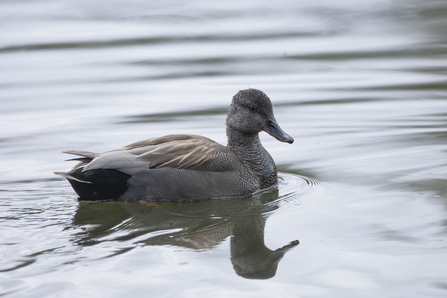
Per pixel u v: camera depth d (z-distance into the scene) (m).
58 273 8.36
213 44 27.03
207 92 20.73
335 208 11.09
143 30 28.86
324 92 20.64
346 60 24.80
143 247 9.36
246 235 10.01
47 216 10.86
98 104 19.44
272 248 9.38
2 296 7.70
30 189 12.45
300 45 26.78
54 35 28.17
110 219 10.75
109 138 16.06
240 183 12.30
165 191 11.73
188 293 7.92
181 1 33.31
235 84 21.80
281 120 17.80
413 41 26.75
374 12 31.00
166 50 26.28
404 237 9.58
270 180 12.94
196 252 9.23
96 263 8.70
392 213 10.66
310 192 12.16
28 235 9.85
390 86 21.19
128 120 17.69
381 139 15.52
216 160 12.20
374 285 8.11
